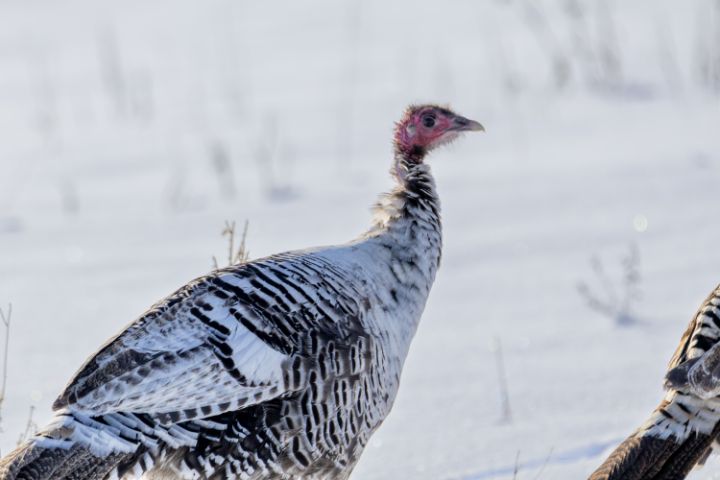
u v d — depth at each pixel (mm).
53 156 31875
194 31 45938
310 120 33469
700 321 11836
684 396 11359
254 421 11516
